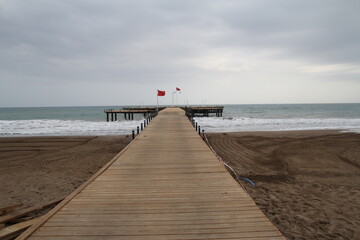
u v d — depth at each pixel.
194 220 3.49
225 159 12.05
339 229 5.13
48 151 14.81
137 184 5.22
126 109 50.16
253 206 4.00
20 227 4.13
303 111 72.69
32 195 7.34
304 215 5.79
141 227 3.29
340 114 55.94
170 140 10.95
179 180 5.48
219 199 4.31
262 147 15.18
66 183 8.56
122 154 8.23
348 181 8.67
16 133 23.62
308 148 14.56
